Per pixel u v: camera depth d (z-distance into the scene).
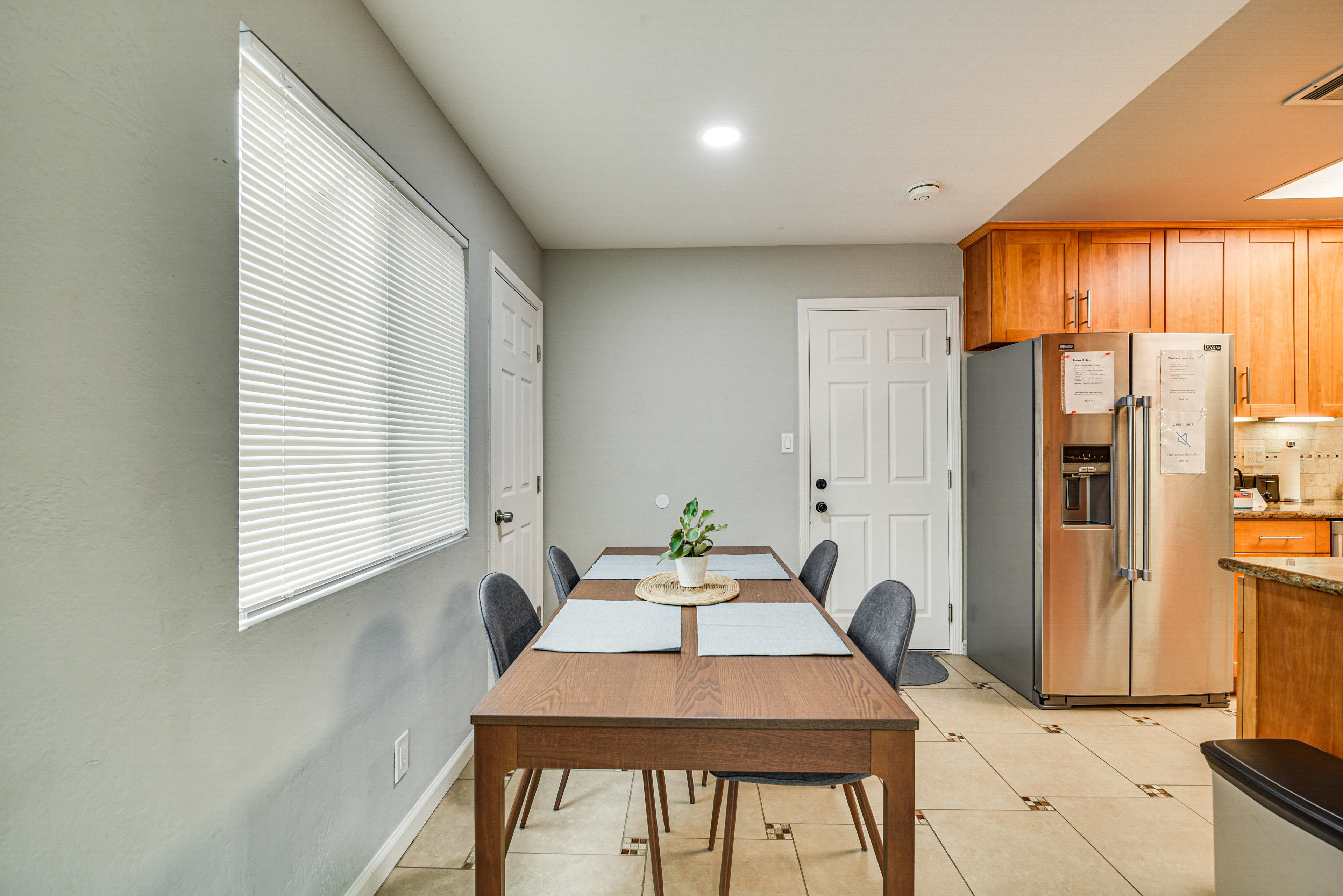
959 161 2.24
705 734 1.02
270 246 1.12
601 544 3.21
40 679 0.69
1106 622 2.47
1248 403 2.84
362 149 1.39
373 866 1.43
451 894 1.44
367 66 1.43
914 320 3.19
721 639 1.41
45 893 0.70
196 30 0.92
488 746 1.04
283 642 1.12
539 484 3.09
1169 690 2.47
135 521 0.82
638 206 2.65
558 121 1.93
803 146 2.12
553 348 3.22
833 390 3.21
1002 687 2.73
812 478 3.21
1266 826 1.20
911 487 3.20
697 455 3.21
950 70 1.68
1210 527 2.46
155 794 0.84
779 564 2.32
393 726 1.54
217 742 0.96
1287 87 1.80
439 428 1.88
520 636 1.59
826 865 1.55
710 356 3.21
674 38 1.54
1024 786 1.91
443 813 1.76
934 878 1.50
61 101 0.72
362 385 1.43
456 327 2.02
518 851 1.61
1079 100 1.83
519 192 2.48
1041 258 2.88
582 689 1.13
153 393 0.85
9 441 0.66
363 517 1.44
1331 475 3.19
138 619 0.82
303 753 1.17
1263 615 1.60
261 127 1.09
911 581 3.19
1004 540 2.78
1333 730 1.42
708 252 3.21
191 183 0.91
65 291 0.72
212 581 0.95
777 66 1.66
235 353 1.01
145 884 0.83
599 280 3.22
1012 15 1.46
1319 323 2.86
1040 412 2.49
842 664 1.26
